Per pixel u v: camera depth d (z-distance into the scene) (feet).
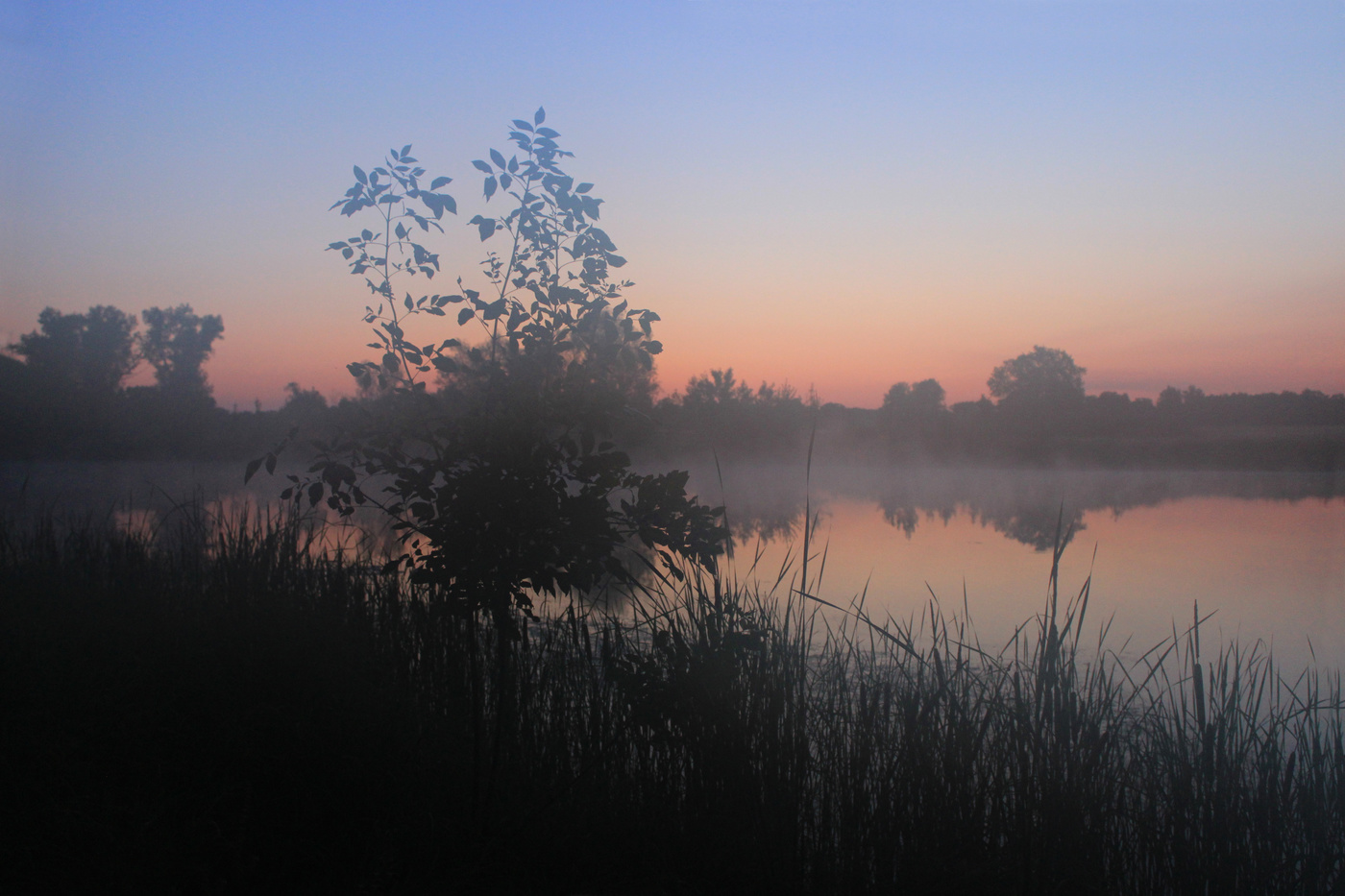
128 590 16.84
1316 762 12.50
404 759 11.60
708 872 10.23
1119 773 12.12
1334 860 11.17
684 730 10.98
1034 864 10.35
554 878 10.12
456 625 14.48
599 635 14.97
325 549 21.22
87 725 11.14
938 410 188.34
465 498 9.36
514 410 9.87
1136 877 10.85
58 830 9.44
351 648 14.48
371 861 9.73
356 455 10.34
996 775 11.30
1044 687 12.34
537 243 10.74
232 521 23.02
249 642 13.58
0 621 13.46
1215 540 54.03
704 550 10.03
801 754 11.09
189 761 11.11
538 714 12.86
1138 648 25.61
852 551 45.83
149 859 9.34
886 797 10.87
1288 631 28.60
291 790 10.89
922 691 13.00
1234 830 11.23
